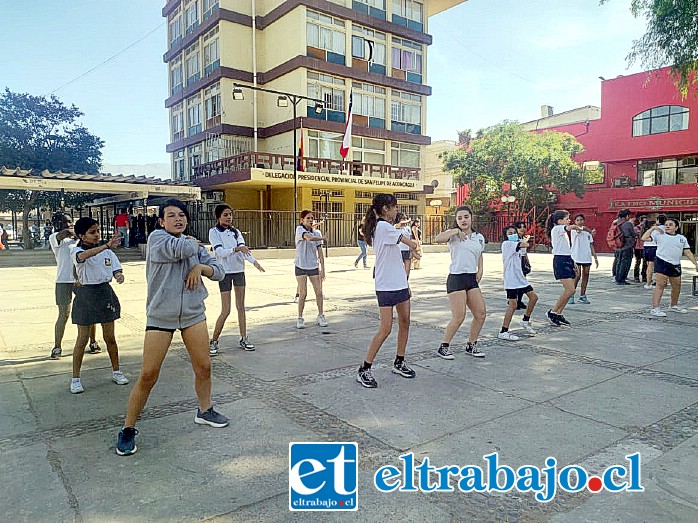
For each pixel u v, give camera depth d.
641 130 30.11
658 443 3.49
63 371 5.24
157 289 3.40
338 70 27.12
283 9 26.73
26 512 2.67
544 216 33.12
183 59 31.33
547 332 7.01
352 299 10.20
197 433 3.65
